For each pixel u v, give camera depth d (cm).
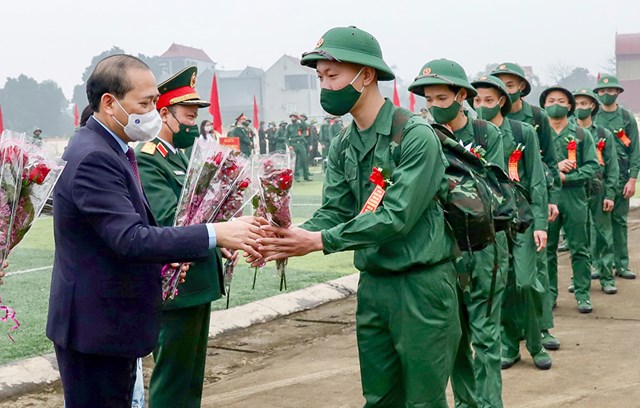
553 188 685
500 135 546
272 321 783
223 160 393
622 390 554
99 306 321
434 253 371
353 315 804
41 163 312
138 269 327
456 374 457
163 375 446
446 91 504
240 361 654
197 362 461
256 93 7912
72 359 326
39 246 1260
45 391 580
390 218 354
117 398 333
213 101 1473
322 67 370
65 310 322
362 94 371
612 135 883
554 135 785
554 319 774
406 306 373
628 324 743
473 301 514
